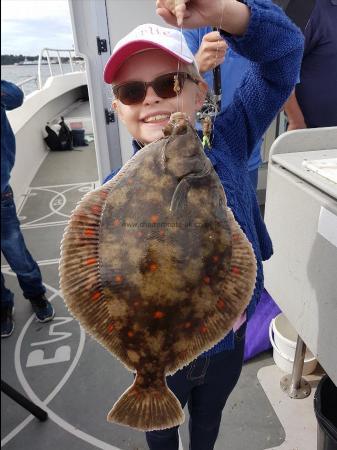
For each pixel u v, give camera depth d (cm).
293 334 252
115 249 98
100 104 346
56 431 210
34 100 658
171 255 97
